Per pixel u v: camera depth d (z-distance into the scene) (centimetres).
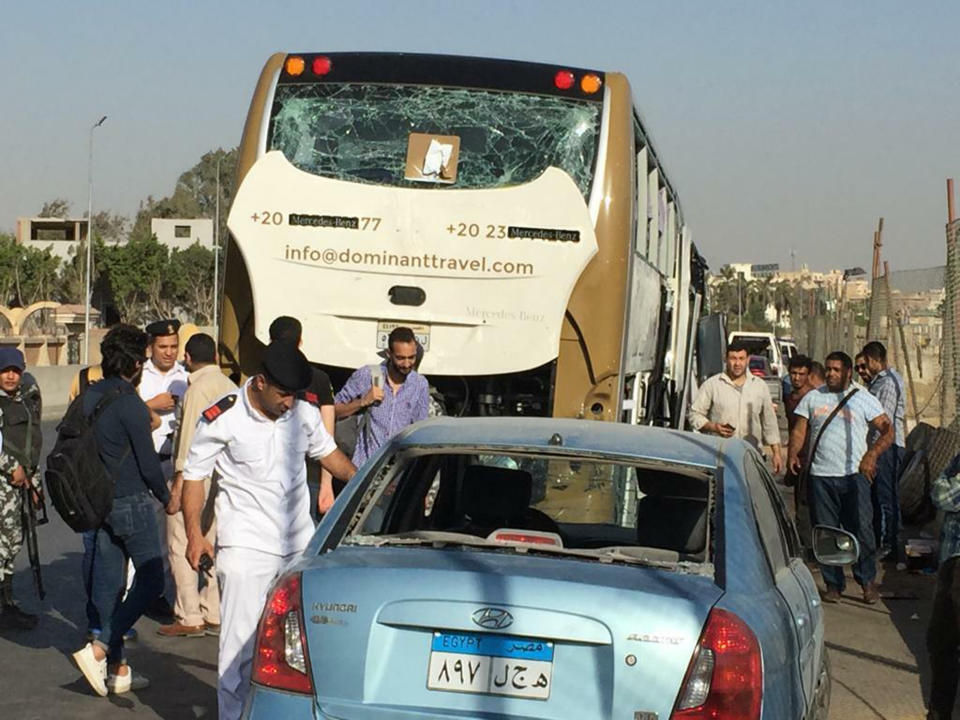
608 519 596
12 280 9550
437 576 420
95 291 10306
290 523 629
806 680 502
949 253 1402
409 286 1017
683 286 1786
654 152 1271
